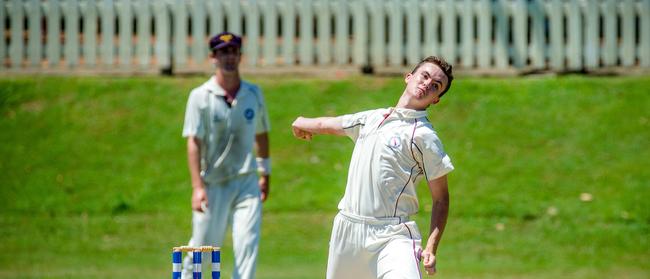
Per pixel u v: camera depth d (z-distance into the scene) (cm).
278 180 4659
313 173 4725
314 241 4181
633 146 4922
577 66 5819
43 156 4800
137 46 5728
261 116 3009
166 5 5678
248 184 2917
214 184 2919
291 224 4328
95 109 5200
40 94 5306
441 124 5103
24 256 3978
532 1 5794
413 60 5734
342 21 5719
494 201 4491
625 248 4119
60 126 5047
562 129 5078
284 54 5700
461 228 4294
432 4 5716
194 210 2891
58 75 5612
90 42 5694
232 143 2920
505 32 5775
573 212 4409
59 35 5712
